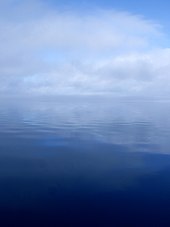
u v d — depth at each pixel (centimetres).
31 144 3794
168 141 3981
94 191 2153
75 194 2103
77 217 1772
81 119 6731
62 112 8775
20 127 5378
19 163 2869
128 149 3494
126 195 2092
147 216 1795
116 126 5528
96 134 4584
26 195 2075
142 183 2323
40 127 5388
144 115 7762
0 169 2666
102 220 1753
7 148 3553
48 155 3212
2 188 2197
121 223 1717
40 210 1850
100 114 8106
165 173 2575
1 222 1711
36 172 2580
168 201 1994
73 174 2531
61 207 1902
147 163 2888
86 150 3450
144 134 4569
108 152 3347
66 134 4584
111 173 2564
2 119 6731
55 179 2397
